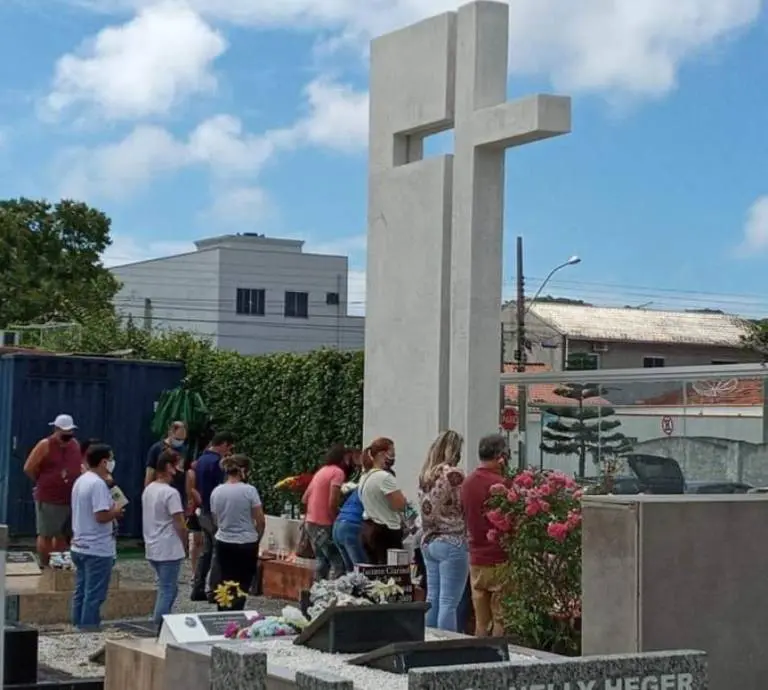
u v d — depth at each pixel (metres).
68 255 53.94
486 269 13.69
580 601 10.08
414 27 14.62
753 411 11.62
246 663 6.36
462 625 11.59
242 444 21.59
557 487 10.36
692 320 59.47
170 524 12.91
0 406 21.84
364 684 6.72
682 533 8.27
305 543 15.92
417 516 12.98
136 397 22.45
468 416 13.52
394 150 14.95
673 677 5.95
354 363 19.14
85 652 12.05
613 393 13.02
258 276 72.88
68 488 16.86
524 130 12.99
